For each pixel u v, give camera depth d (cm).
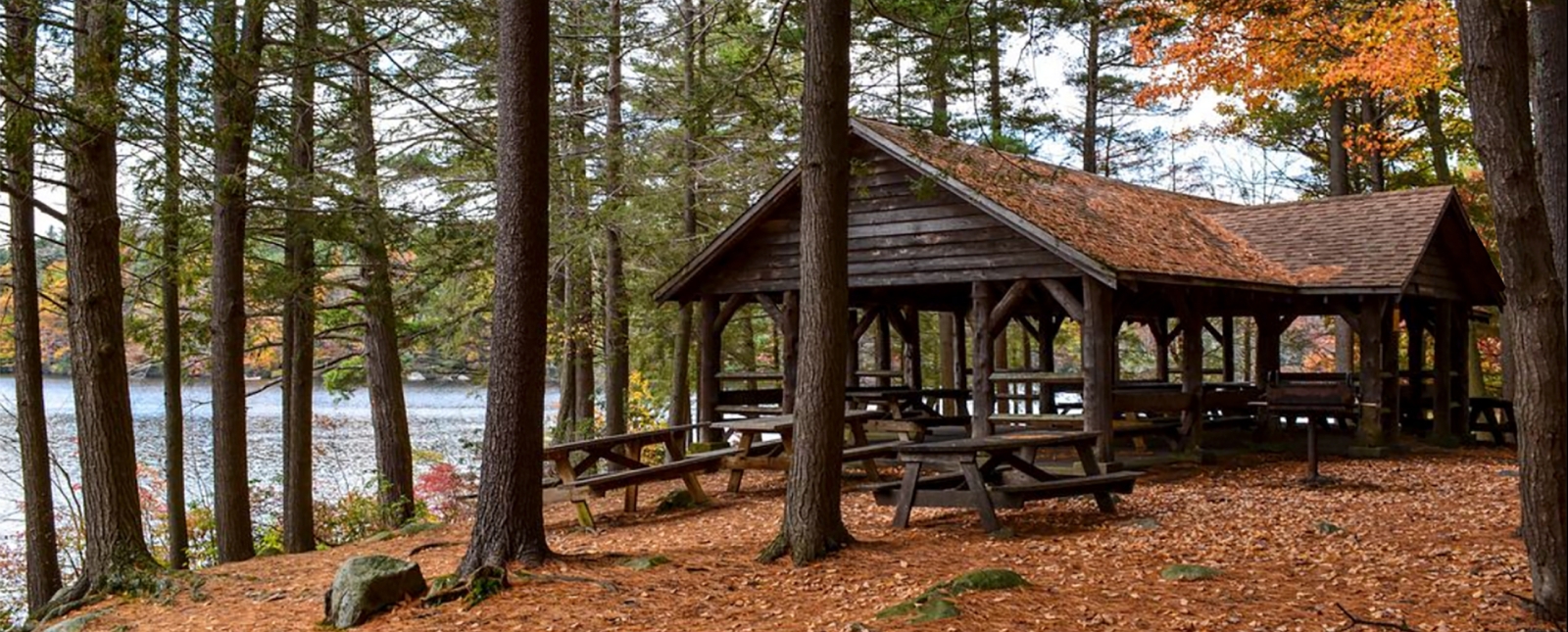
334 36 1328
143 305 1708
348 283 1608
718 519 1159
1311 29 1877
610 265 1981
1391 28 1761
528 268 888
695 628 728
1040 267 1402
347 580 814
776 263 1650
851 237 1583
